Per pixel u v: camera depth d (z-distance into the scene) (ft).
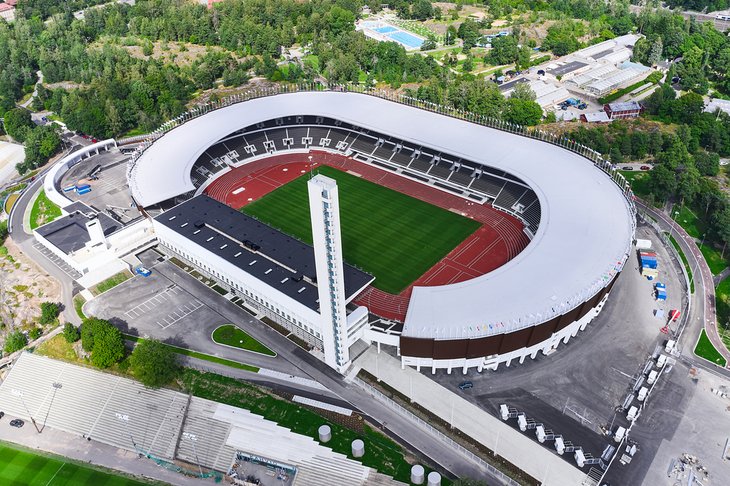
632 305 575.38
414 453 441.68
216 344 544.21
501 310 494.18
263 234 621.31
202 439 466.29
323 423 466.70
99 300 604.90
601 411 465.06
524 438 445.78
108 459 464.65
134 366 495.82
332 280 444.14
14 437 487.61
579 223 589.73
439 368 510.58
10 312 600.80
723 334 540.52
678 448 435.53
